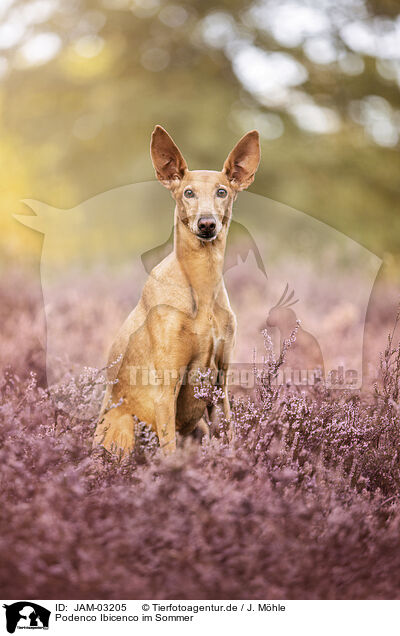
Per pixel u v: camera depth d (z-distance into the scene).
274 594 2.63
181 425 4.37
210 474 3.14
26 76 19.83
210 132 17.09
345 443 3.75
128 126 18.16
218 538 2.66
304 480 3.29
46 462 3.16
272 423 3.61
